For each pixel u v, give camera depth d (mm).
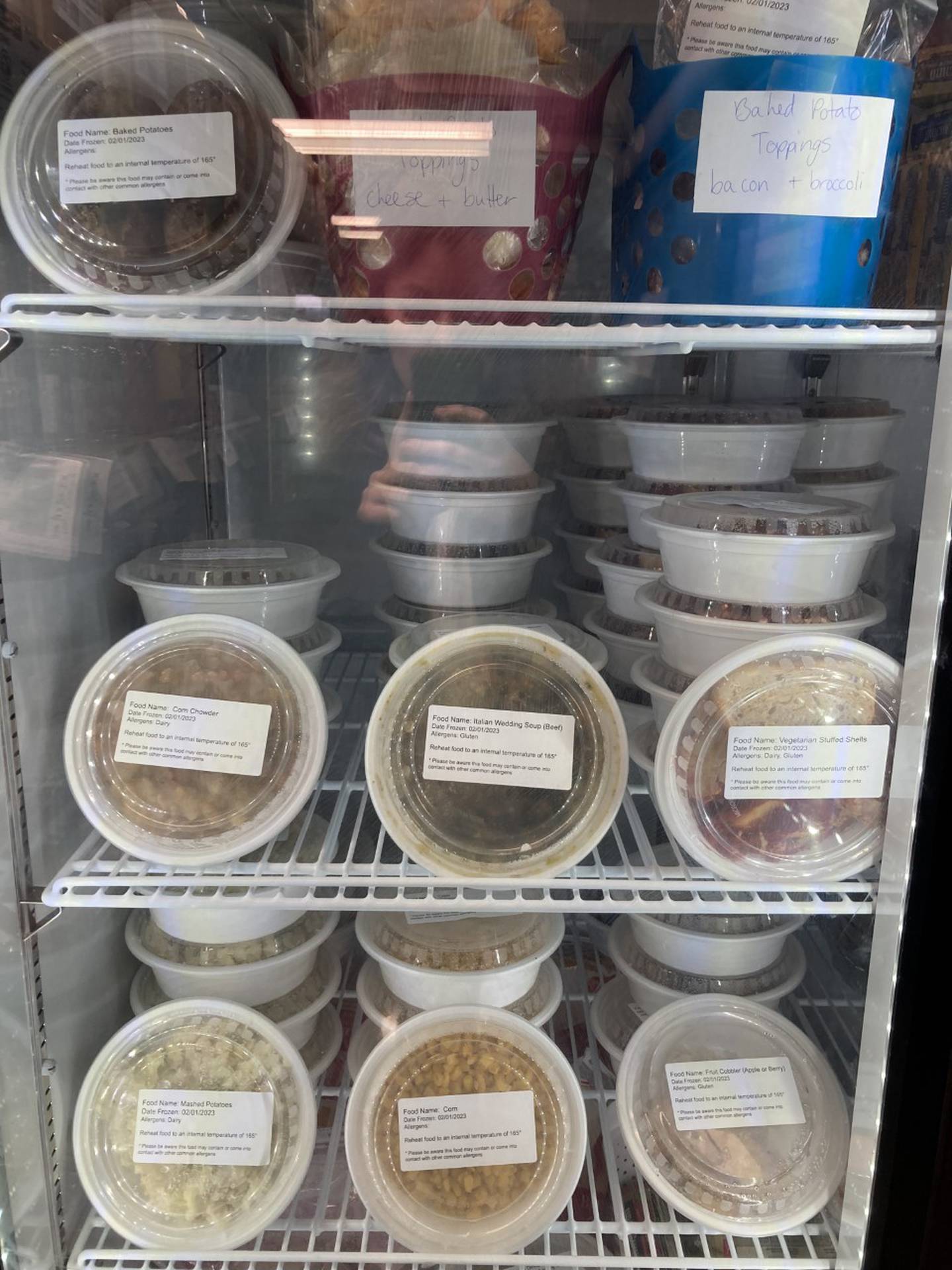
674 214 693
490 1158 796
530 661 771
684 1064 826
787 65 636
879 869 750
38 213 680
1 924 725
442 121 661
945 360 657
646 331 687
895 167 682
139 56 669
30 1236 770
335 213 698
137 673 765
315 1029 935
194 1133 798
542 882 746
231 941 849
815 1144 800
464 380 970
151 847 741
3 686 704
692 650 778
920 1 681
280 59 731
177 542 973
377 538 999
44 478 755
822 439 845
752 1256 815
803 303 692
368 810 918
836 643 710
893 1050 705
